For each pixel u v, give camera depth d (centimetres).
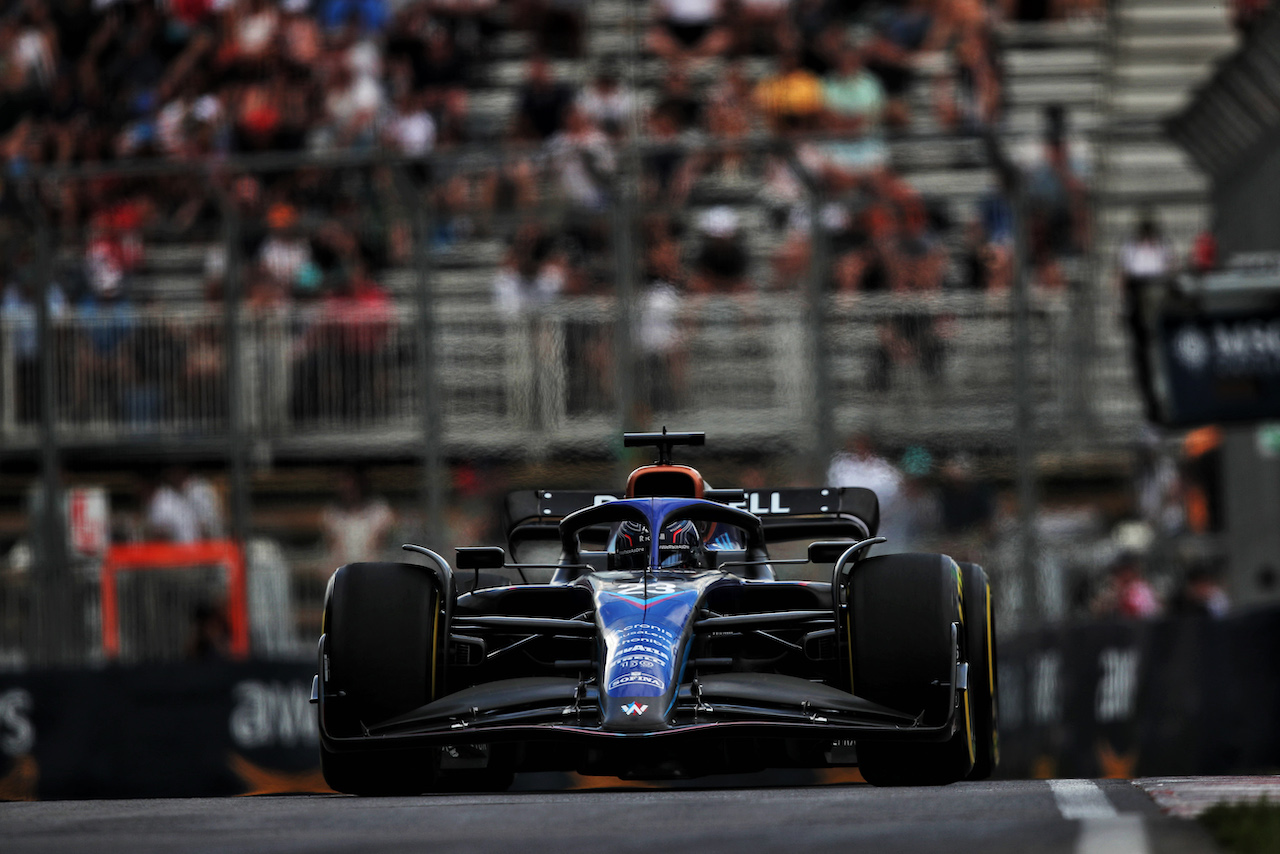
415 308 4716
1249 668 3512
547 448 4716
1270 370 4109
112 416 4619
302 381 4691
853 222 5334
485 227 5453
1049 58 6900
